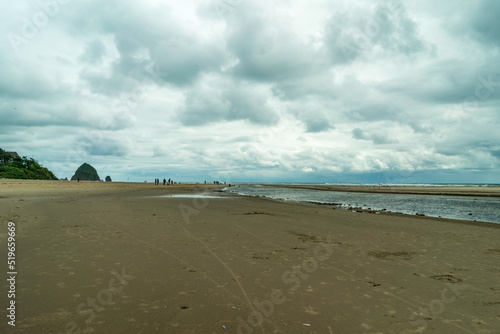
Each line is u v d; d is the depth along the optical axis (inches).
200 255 281.4
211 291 195.5
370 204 1013.2
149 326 147.9
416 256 297.9
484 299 191.9
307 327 151.6
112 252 283.4
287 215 610.5
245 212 642.2
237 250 304.0
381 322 159.3
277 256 285.3
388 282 220.7
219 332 144.2
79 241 325.1
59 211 576.1
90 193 1279.5
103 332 140.6
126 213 570.6
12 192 1156.5
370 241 367.2
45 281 204.5
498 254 309.3
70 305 168.7
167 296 185.3
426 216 650.8
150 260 260.7
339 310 172.6
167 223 462.6
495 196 1466.5
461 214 732.0
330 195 1583.4
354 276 232.5
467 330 152.5
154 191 1637.6
